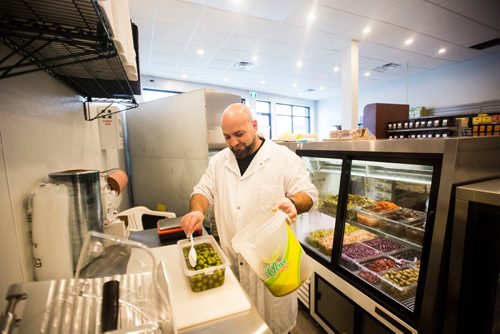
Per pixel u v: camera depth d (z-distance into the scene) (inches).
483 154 42.7
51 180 36.0
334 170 84.9
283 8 130.5
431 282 41.2
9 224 29.6
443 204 39.8
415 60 226.5
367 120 165.2
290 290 29.3
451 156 39.0
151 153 123.6
